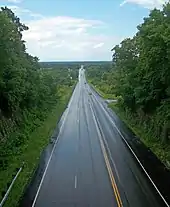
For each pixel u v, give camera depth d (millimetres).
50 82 94062
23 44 68750
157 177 35031
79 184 33250
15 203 28875
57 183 33625
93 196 30062
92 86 182375
